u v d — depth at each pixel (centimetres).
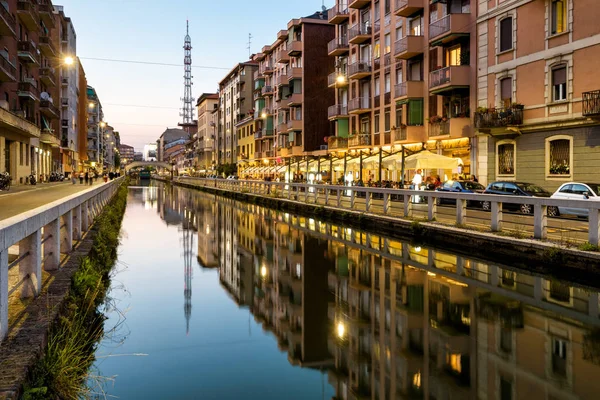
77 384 498
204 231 2177
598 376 558
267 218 2759
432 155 2642
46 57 5803
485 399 504
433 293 963
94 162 11375
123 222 2602
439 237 1582
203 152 11919
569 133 2414
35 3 4881
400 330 739
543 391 520
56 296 621
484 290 984
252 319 830
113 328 774
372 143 4319
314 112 5872
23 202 2094
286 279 1145
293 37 6094
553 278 1092
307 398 525
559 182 2470
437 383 548
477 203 2475
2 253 465
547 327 742
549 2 2508
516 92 2731
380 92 4184
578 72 2362
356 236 1884
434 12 3453
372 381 561
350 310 863
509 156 2800
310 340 718
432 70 3469
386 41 4125
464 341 684
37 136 4675
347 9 4875
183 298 978
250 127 8106
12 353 440
